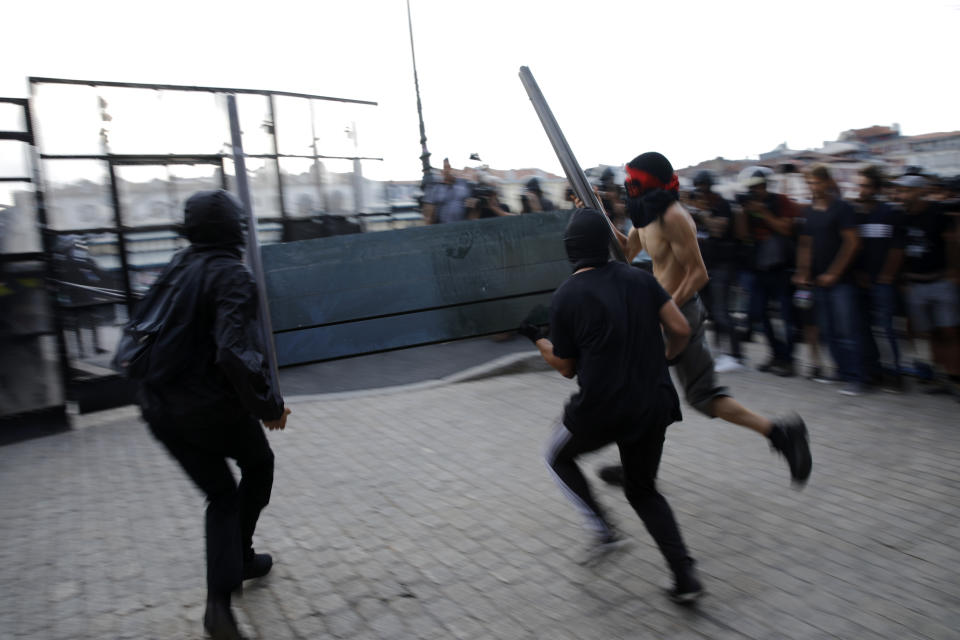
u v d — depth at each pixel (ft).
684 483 14.05
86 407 22.34
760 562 10.84
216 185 25.22
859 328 19.83
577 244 10.07
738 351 24.04
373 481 15.51
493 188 32.35
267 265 22.52
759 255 22.35
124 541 13.44
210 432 9.38
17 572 12.37
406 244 23.62
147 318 9.39
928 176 19.58
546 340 10.75
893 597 9.68
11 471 18.08
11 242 20.90
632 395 9.53
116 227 22.71
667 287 13.44
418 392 22.88
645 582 10.49
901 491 13.03
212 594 9.27
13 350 20.76
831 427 16.92
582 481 10.50
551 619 9.77
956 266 18.54
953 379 19.13
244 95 27.61
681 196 28.48
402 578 11.20
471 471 15.66
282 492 15.20
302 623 10.09
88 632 10.32
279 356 22.62
